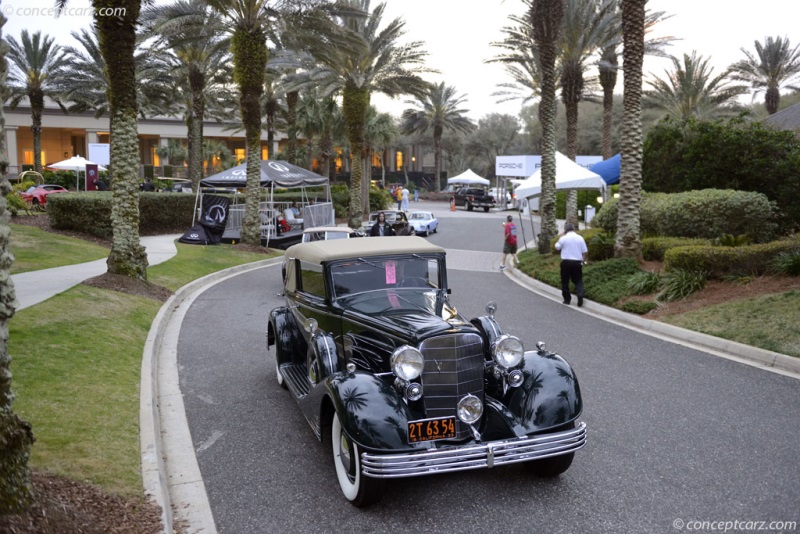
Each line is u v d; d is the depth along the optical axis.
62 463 4.43
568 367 4.88
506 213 48.38
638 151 14.41
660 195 16.83
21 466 3.29
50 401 5.66
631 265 13.90
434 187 83.38
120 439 5.09
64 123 61.03
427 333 4.51
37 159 42.88
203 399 6.80
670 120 19.28
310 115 42.91
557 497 4.56
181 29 20.88
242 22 20.47
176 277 14.88
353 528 4.14
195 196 26.73
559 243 12.91
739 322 9.54
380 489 4.27
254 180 22.00
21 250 15.54
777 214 15.61
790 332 8.71
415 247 5.98
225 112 51.41
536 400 4.59
